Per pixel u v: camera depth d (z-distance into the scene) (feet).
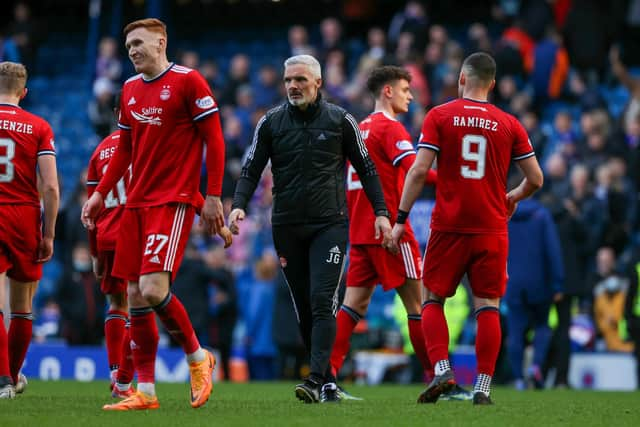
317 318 84.58
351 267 100.68
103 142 96.68
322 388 91.86
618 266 178.50
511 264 142.31
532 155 84.69
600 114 202.80
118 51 269.64
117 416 70.69
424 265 85.30
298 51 246.47
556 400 102.99
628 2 256.93
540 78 231.91
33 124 89.61
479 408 81.46
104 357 155.02
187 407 79.82
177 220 77.71
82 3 308.60
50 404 82.33
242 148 215.92
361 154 87.51
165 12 281.33
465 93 85.25
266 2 305.32
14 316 92.53
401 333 171.01
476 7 287.69
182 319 77.87
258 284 177.99
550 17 240.53
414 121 198.39
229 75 257.55
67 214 174.60
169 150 78.23
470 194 82.94
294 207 86.02
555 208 152.76
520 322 143.64
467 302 159.02
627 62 255.70
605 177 188.24
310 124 86.28
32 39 272.72
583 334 168.35
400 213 85.71
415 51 230.89
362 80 224.33
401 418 71.61
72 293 169.17
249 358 178.09
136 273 78.38
